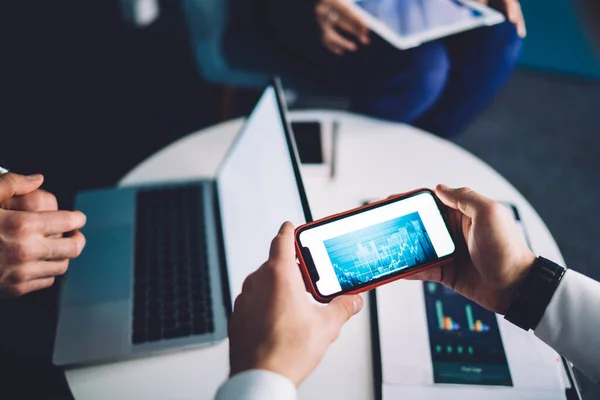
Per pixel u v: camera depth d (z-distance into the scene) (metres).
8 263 0.67
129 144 1.81
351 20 1.17
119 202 0.95
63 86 1.99
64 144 1.79
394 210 0.66
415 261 0.64
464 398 0.66
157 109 1.94
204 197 0.97
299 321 0.52
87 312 0.77
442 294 0.77
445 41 1.35
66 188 1.65
